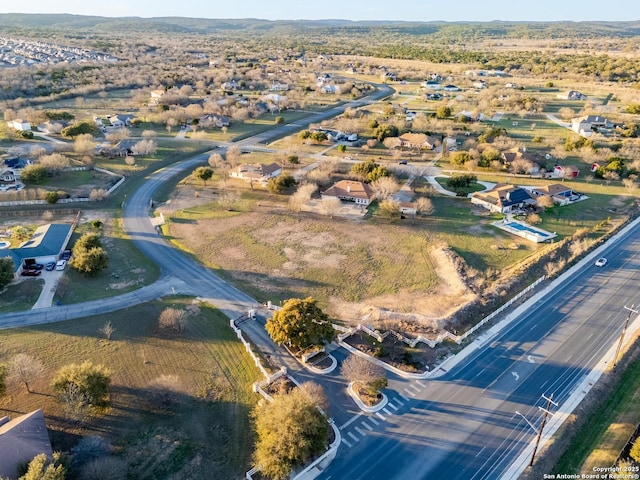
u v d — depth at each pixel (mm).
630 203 108875
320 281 77688
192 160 138250
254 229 95750
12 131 153125
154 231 95125
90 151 134125
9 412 50250
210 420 50625
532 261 82500
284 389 54000
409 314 68438
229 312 69188
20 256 78312
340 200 109938
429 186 117938
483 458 46625
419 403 53156
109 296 72250
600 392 54875
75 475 42000
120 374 56375
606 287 76312
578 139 149125
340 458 46406
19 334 62656
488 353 61219
